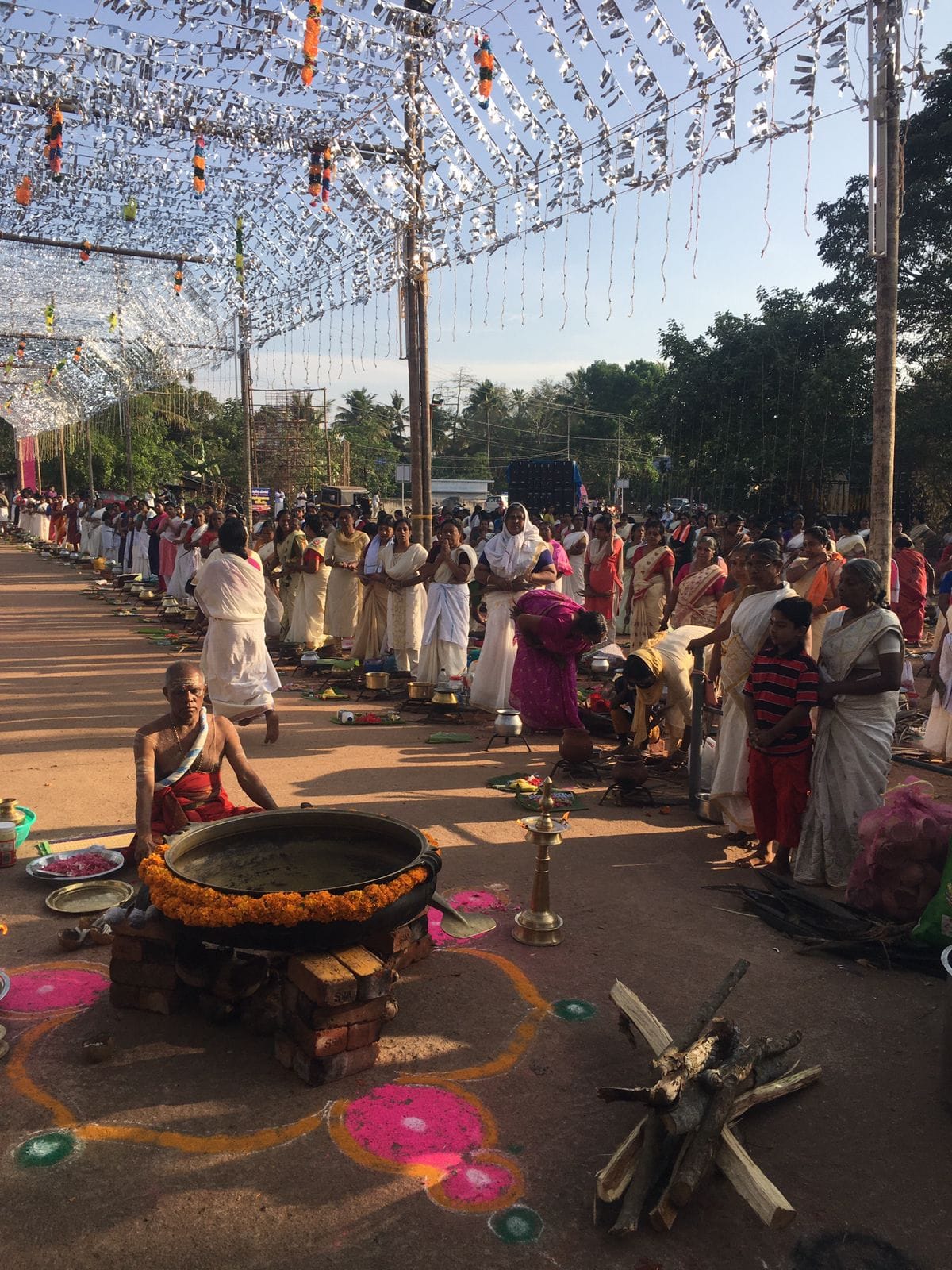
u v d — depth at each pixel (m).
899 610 11.84
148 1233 2.44
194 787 4.54
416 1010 3.58
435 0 6.80
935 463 23.80
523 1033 3.43
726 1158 2.61
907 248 22.09
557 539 17.20
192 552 14.96
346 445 43.69
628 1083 3.14
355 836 4.04
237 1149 2.76
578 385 78.25
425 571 9.40
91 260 16.94
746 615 5.34
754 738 4.91
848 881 4.71
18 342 24.36
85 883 4.53
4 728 7.89
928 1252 2.46
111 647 12.23
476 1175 2.68
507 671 8.52
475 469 68.25
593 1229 2.50
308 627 11.70
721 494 26.23
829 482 25.28
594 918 4.43
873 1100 3.11
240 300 13.77
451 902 4.55
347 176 8.99
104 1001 3.62
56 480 46.22
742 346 25.47
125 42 7.07
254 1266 2.35
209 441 49.62
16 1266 2.32
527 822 5.55
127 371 25.53
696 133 5.96
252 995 3.47
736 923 4.41
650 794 6.22
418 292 10.87
